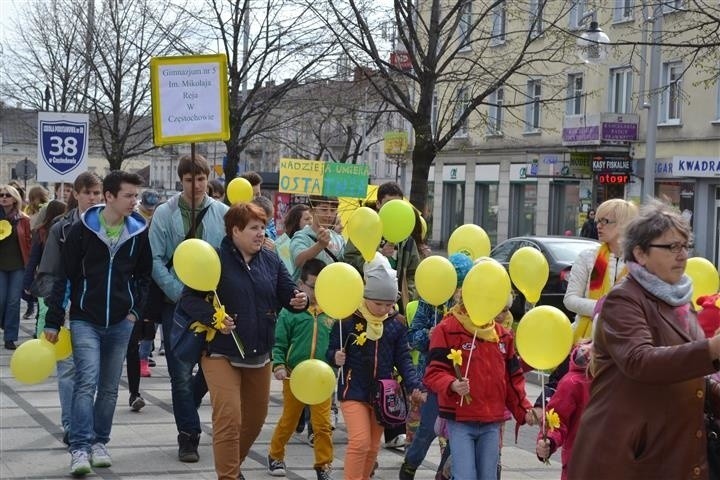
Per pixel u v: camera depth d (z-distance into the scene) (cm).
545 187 4694
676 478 461
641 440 464
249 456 930
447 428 691
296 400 845
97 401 852
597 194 4278
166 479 820
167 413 1098
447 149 5391
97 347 830
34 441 943
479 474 685
